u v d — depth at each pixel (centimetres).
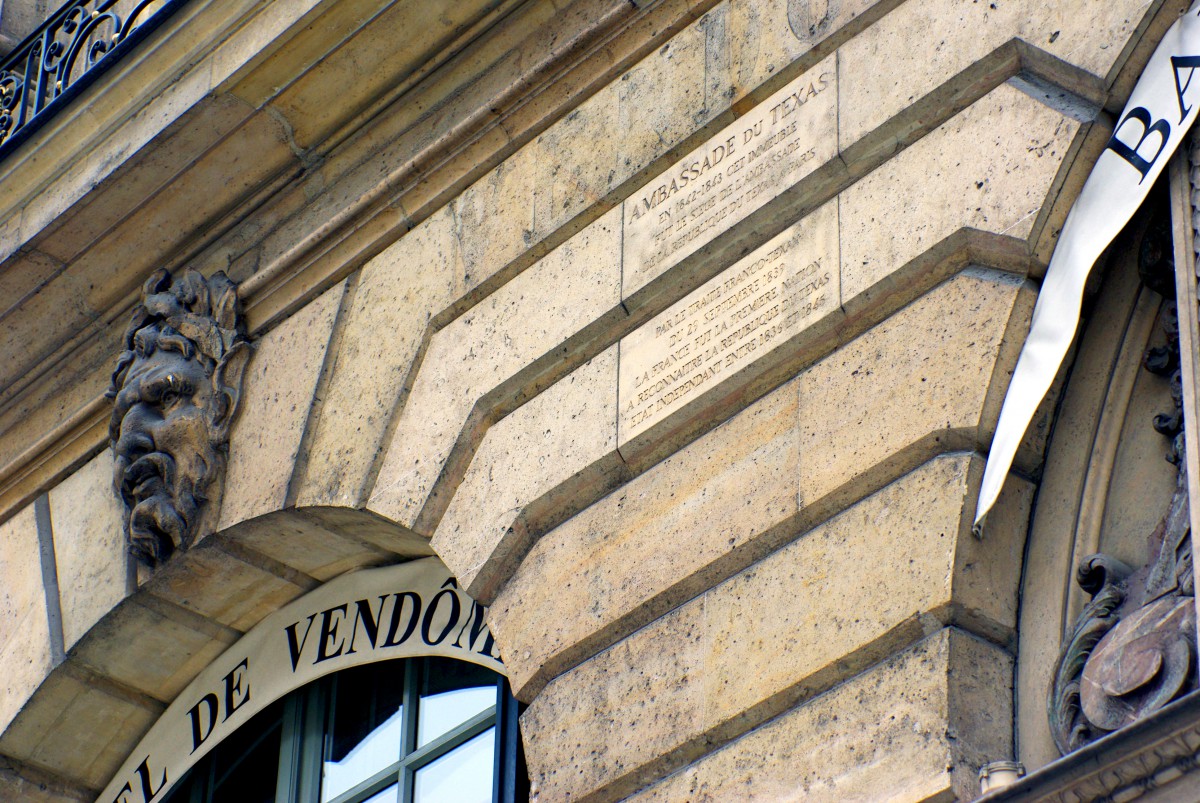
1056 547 927
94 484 1442
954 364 959
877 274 1005
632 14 1195
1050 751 888
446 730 1265
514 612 1107
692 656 1006
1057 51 984
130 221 1395
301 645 1362
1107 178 941
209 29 1337
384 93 1308
